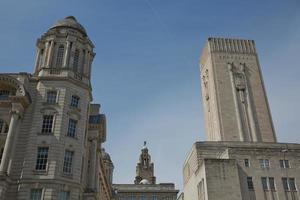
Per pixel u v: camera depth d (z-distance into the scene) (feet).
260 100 307.58
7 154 154.71
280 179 200.44
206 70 343.67
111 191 359.46
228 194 190.39
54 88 177.88
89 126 211.20
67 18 211.20
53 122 168.04
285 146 221.87
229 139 282.56
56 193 151.33
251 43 340.39
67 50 190.60
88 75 196.13
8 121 168.76
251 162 204.44
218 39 338.34
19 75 180.14
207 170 196.95
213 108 306.76
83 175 179.01
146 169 501.56
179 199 323.98
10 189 151.74
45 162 158.30
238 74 317.63
